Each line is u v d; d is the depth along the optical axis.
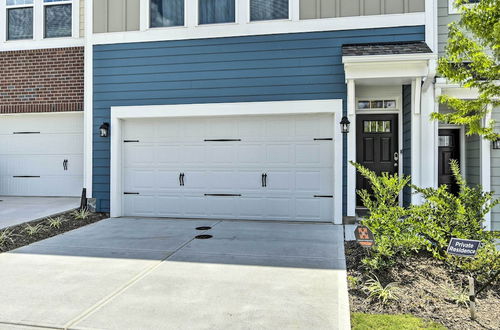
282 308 3.17
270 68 6.99
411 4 6.57
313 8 6.85
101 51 7.61
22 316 3.03
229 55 7.13
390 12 6.62
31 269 4.22
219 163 7.32
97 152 7.66
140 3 7.45
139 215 7.61
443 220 4.41
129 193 7.64
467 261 4.04
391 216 4.43
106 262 4.48
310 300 3.34
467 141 7.59
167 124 7.51
